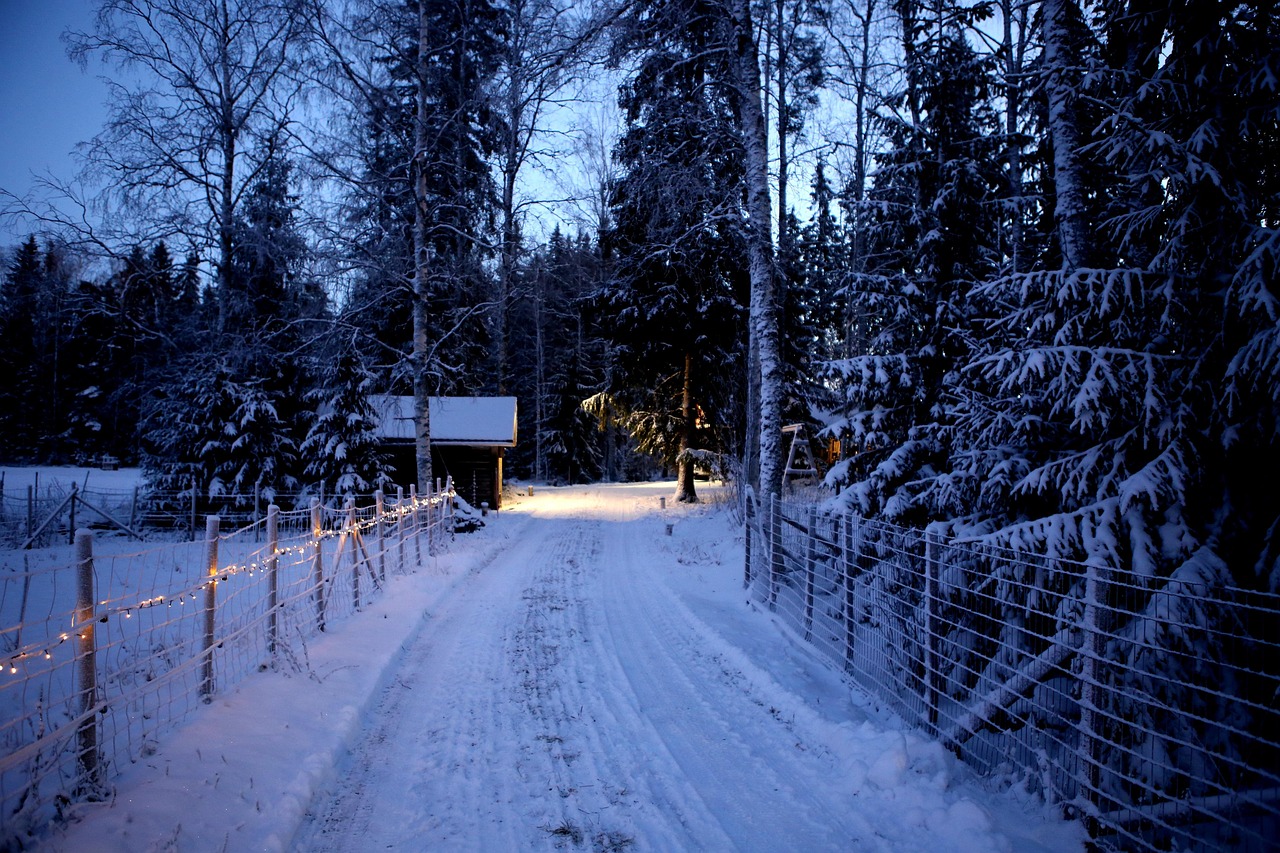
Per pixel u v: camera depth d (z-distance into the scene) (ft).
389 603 31.73
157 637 25.03
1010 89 35.96
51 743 12.69
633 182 46.06
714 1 39.06
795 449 79.66
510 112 48.26
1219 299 17.53
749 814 14.25
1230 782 14.66
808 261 80.84
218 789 13.46
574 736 18.26
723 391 87.04
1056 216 22.77
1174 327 18.40
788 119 55.72
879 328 40.45
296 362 55.47
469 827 13.65
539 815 14.15
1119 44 23.29
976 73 31.86
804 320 81.35
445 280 58.03
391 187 52.65
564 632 29.01
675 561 48.26
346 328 50.93
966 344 30.12
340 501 66.23
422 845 12.94
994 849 12.35
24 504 65.77
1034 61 34.58
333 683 20.70
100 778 12.86
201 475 62.08
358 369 60.03
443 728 18.72
